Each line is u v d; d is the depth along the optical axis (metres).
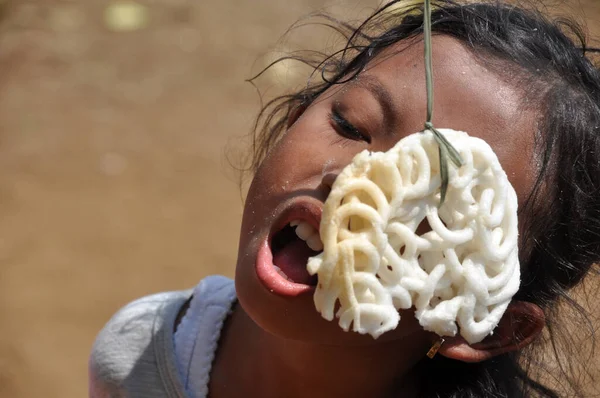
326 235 1.86
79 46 8.87
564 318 2.74
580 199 2.31
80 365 5.32
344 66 2.78
